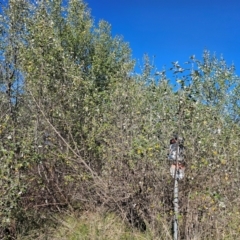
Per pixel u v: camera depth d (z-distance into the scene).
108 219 5.60
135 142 5.18
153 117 5.49
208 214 4.63
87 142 6.79
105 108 7.22
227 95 7.36
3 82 7.07
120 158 5.59
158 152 5.07
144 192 5.22
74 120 7.26
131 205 5.44
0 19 7.62
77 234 5.29
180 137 4.67
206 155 4.95
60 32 13.47
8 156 4.86
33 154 5.88
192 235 4.65
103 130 6.58
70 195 6.45
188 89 4.80
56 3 13.20
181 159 4.64
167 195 5.03
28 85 7.19
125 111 6.49
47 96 7.28
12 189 4.77
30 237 5.17
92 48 15.49
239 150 5.37
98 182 5.79
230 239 4.53
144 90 6.90
